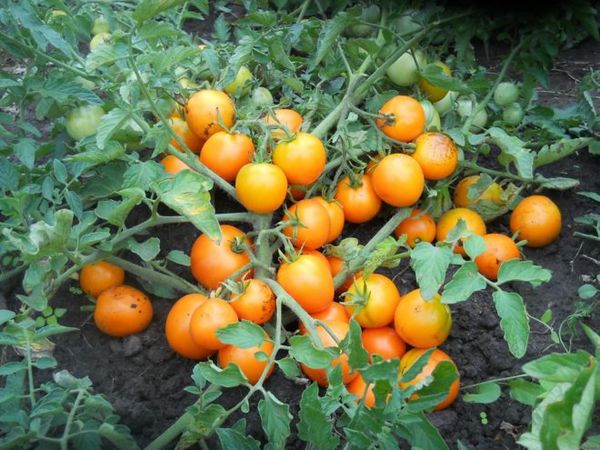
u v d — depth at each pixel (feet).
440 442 1.33
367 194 1.98
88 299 1.95
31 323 1.59
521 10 2.26
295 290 1.70
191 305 1.74
